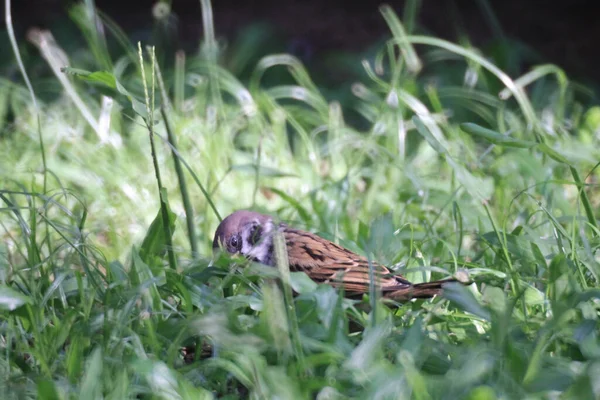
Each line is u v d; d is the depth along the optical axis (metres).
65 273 7.48
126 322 6.82
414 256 9.22
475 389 5.52
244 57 19.30
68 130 13.20
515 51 17.84
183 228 10.96
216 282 7.79
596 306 7.23
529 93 17.50
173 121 13.16
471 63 15.12
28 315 7.24
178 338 6.57
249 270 7.46
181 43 21.44
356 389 6.16
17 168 12.37
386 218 9.48
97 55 13.21
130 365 6.08
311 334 6.71
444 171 12.84
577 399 5.67
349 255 9.05
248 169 10.62
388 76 18.38
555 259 7.55
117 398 5.90
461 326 7.24
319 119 14.80
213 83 14.00
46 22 21.56
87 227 10.99
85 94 14.36
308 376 6.23
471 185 8.45
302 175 12.77
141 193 11.86
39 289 7.79
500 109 13.30
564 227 10.37
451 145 13.10
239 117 13.92
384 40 19.28
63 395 5.87
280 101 17.67
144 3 23.08
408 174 10.82
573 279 7.21
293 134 15.48
